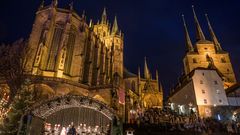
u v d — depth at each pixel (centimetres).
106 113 2361
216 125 3158
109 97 4462
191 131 2817
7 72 3731
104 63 6900
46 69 4891
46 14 5472
